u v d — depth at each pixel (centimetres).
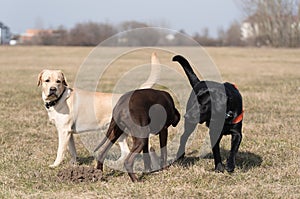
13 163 872
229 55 5184
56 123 874
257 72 3122
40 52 5534
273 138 1093
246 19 7981
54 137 1122
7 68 3422
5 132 1163
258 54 5394
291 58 4756
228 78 2664
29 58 4550
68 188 730
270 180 774
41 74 870
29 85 2259
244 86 2219
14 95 1855
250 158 917
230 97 772
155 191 709
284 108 1534
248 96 1823
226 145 1024
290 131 1176
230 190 714
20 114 1414
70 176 768
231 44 8694
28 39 9100
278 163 882
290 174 802
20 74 2933
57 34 8256
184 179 774
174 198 681
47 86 848
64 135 870
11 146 1021
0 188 724
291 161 888
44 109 1515
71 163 884
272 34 7475
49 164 877
